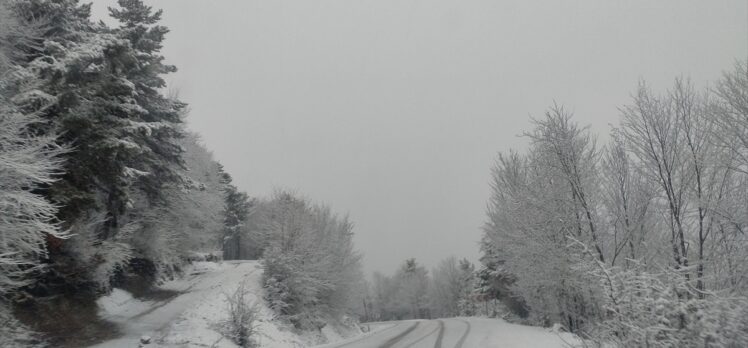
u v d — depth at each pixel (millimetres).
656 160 13922
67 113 14172
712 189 12922
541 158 18766
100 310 16875
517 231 20703
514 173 24031
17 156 10094
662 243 14672
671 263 13055
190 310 18797
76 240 14703
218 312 19094
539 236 18750
